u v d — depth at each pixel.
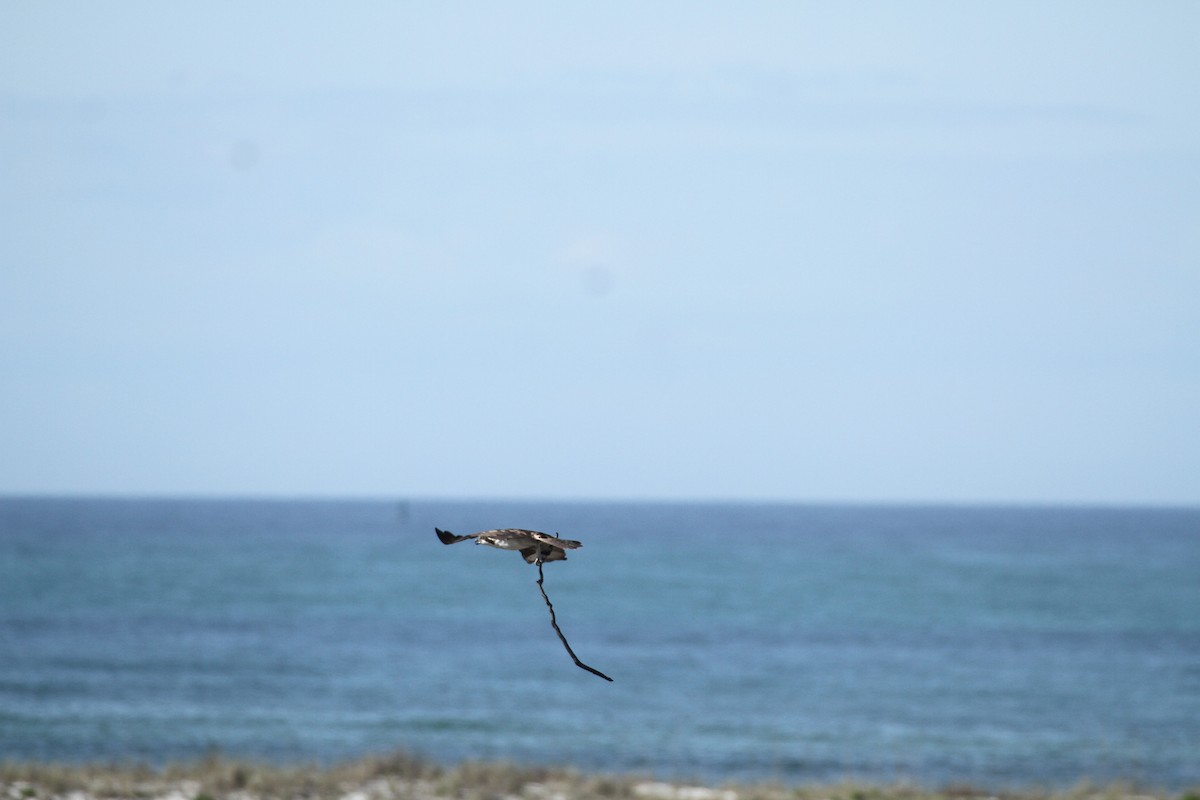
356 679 52.22
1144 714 45.97
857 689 51.53
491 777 28.58
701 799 27.75
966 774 34.28
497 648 64.12
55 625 70.94
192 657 58.03
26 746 35.62
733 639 70.12
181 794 26.55
